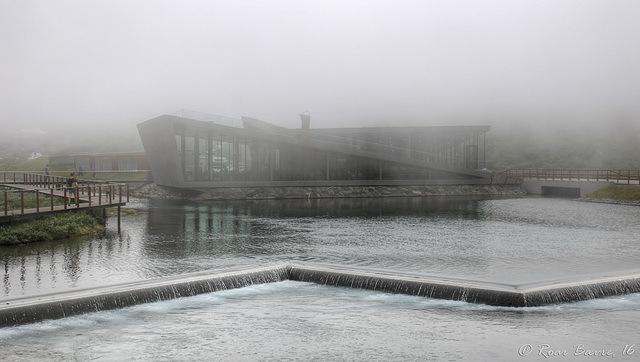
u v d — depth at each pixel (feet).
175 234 84.84
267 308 44.91
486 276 53.98
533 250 71.77
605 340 37.68
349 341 37.47
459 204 156.35
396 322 41.32
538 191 220.02
